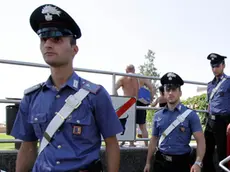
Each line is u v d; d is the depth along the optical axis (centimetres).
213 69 612
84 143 214
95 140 220
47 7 216
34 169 217
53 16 214
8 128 447
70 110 212
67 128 211
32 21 222
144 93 684
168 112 456
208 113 636
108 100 223
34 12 219
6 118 448
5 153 441
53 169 207
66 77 223
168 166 441
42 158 213
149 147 473
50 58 214
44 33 215
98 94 219
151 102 701
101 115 219
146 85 695
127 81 666
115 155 228
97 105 218
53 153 210
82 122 211
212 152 624
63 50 216
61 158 207
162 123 453
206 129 627
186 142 443
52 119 213
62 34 215
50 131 212
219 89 607
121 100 552
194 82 663
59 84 223
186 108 453
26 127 238
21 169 248
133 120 563
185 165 438
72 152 209
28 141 246
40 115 218
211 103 618
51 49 214
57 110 215
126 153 546
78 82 222
